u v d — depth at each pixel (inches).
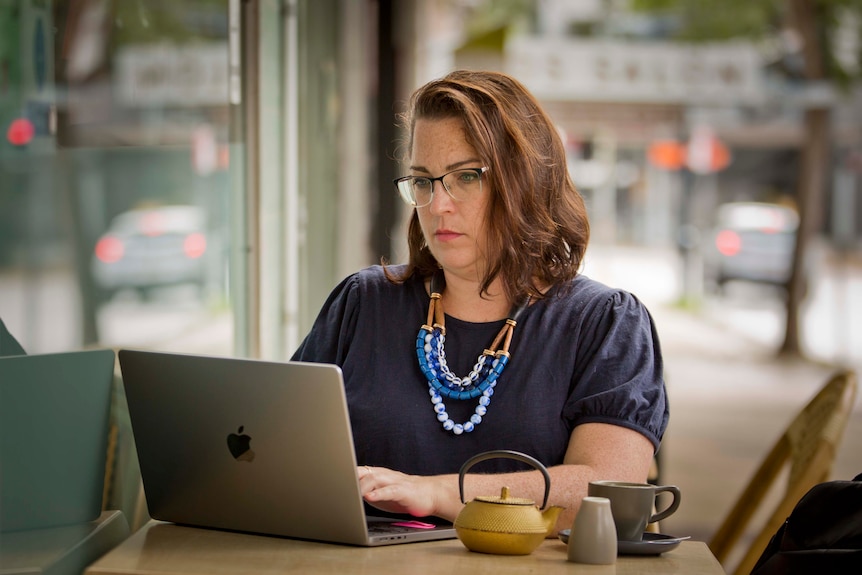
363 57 286.7
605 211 1448.1
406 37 320.5
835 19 588.1
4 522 93.2
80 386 98.4
